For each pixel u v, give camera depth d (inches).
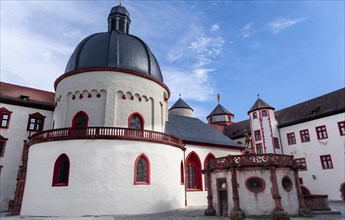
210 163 764.0
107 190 737.0
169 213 777.6
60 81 1059.9
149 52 1186.0
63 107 996.6
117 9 1344.7
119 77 1006.4
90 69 989.8
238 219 627.5
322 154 1391.5
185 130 1327.5
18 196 839.7
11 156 1095.6
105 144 774.5
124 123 970.7
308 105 1599.4
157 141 869.8
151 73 1114.7
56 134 799.7
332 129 1365.7
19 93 1239.5
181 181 1037.8
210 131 1472.7
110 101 968.3
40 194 749.9
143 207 773.3
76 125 954.7
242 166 673.6
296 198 684.1
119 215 715.4
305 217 652.1
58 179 761.0
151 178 820.0
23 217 704.4
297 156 1524.4
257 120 1702.8
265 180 654.5
